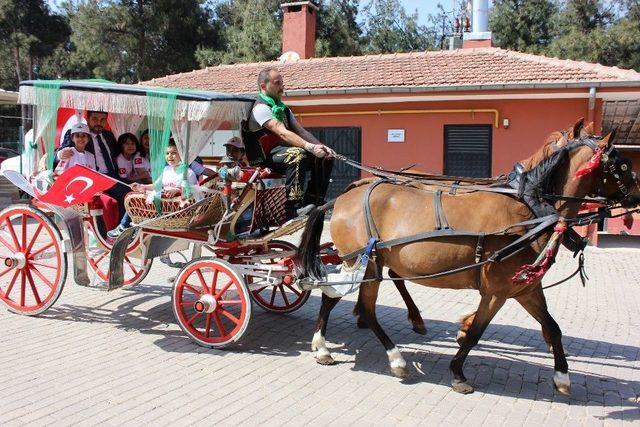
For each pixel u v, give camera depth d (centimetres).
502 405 483
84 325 663
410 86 1268
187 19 3042
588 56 2898
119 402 465
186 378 520
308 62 1664
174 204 586
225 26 3328
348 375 540
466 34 1686
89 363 547
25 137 715
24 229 688
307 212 593
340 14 3231
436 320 720
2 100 1927
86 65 3397
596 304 812
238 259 630
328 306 584
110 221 668
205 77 1678
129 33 3038
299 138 557
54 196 641
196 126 577
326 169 622
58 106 618
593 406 485
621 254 1185
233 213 580
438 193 516
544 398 499
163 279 891
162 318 695
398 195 529
